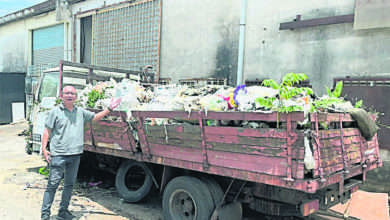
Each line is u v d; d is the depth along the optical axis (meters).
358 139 3.87
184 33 8.93
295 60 6.83
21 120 15.44
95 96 5.19
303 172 2.81
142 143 4.31
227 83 7.98
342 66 6.21
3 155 8.53
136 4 10.12
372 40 5.85
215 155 3.47
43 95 6.45
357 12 5.87
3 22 16.48
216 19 8.23
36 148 6.38
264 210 3.76
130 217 4.48
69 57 12.91
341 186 3.40
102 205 4.96
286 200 3.47
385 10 5.60
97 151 5.16
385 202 5.26
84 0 12.02
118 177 5.19
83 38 12.52
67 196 4.20
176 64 9.12
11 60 16.67
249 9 7.58
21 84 15.42
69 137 4.01
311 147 2.86
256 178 3.12
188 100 3.69
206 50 8.44
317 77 6.52
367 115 3.89
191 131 3.66
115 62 10.87
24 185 5.79
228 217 3.85
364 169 3.97
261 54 7.37
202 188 3.72
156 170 4.67
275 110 2.94
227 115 3.30
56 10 12.72
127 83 4.97
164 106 4.08
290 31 6.89
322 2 6.46
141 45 10.02
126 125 4.43
